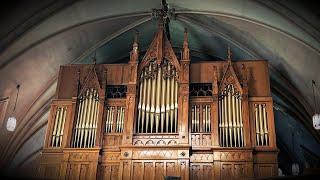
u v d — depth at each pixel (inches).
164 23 877.8
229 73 788.6
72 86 824.9
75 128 773.3
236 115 754.8
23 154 1000.9
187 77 783.1
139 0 860.0
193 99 775.7
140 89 789.2
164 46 820.0
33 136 981.8
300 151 1054.4
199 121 754.8
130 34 969.5
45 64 884.6
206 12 872.9
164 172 707.4
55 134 775.1
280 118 1031.6
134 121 752.3
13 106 883.4
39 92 921.5
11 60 805.2
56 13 790.5
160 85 789.9
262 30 851.4
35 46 825.5
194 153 729.6
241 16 831.1
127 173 712.4
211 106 767.1
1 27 735.1
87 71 837.8
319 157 1023.6
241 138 735.7
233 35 915.4
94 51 962.7
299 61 832.3
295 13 722.2
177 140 727.7
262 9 770.8
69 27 845.8
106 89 809.5
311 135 970.1
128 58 1058.1
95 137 754.2
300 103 901.8
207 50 1021.8
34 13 759.7
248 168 702.5
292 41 805.9
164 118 758.5
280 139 1071.0
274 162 711.7
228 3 807.7
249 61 812.0
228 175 700.7
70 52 917.8
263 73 799.1
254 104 768.3
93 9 835.4
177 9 904.3
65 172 729.6
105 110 786.2
